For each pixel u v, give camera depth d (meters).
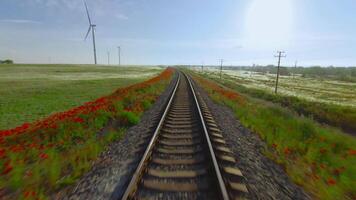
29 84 28.95
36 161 5.22
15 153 5.35
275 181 4.32
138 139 6.58
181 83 28.70
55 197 3.74
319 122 13.80
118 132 7.54
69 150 5.88
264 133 7.46
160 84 25.06
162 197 3.48
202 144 5.89
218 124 8.65
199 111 9.67
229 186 3.81
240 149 5.91
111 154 5.56
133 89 17.11
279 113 12.32
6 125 9.98
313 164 5.18
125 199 3.07
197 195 3.54
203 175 4.14
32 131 7.04
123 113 9.10
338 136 8.14
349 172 4.76
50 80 36.28
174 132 7.11
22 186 4.09
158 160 4.83
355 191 4.08
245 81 60.81
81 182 4.20
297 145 6.38
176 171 4.32
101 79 40.28
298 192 3.98
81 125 7.64
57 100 16.91
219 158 4.91
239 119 10.05
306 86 52.84
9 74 50.31
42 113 12.52
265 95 24.47
